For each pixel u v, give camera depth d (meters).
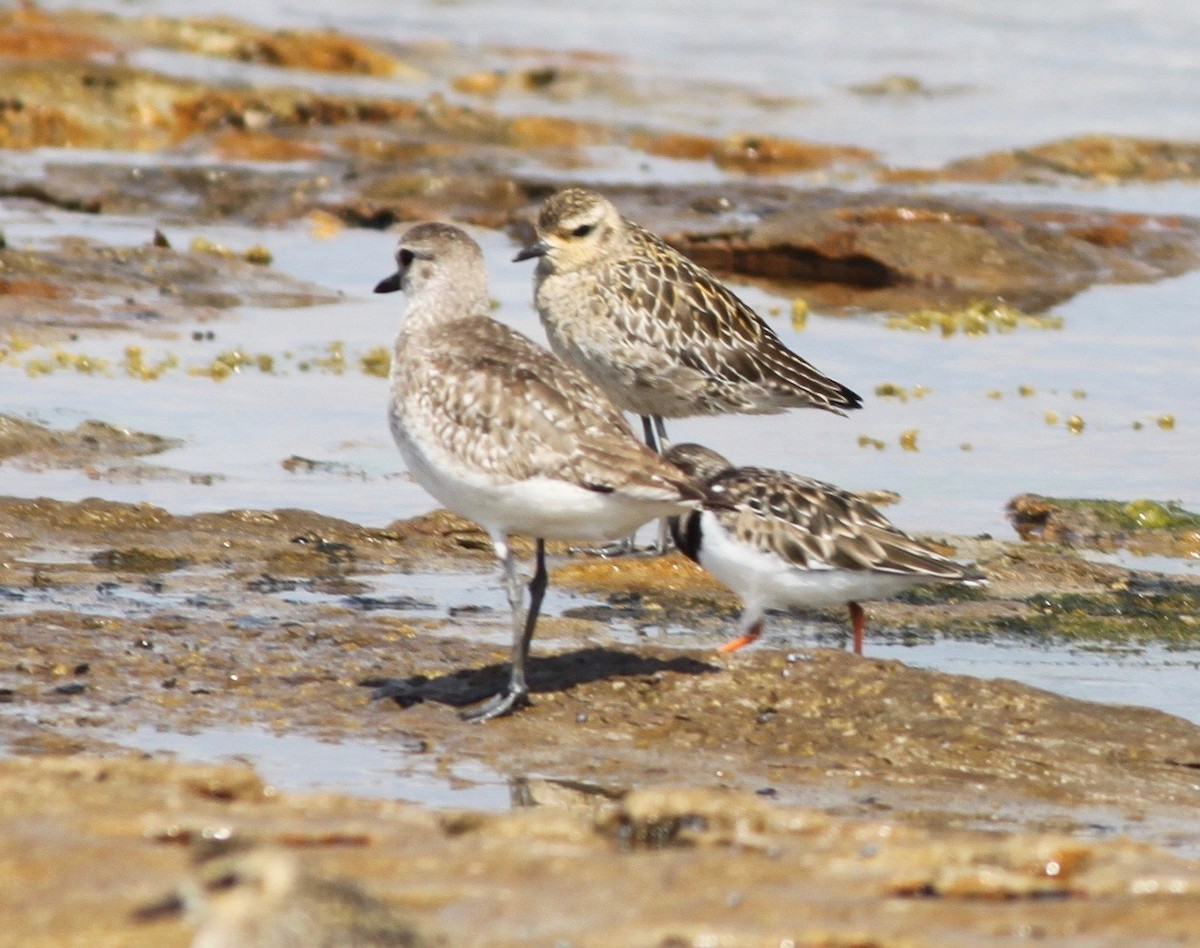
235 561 14.86
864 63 41.38
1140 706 11.90
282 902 6.65
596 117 36.59
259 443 18.19
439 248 12.16
